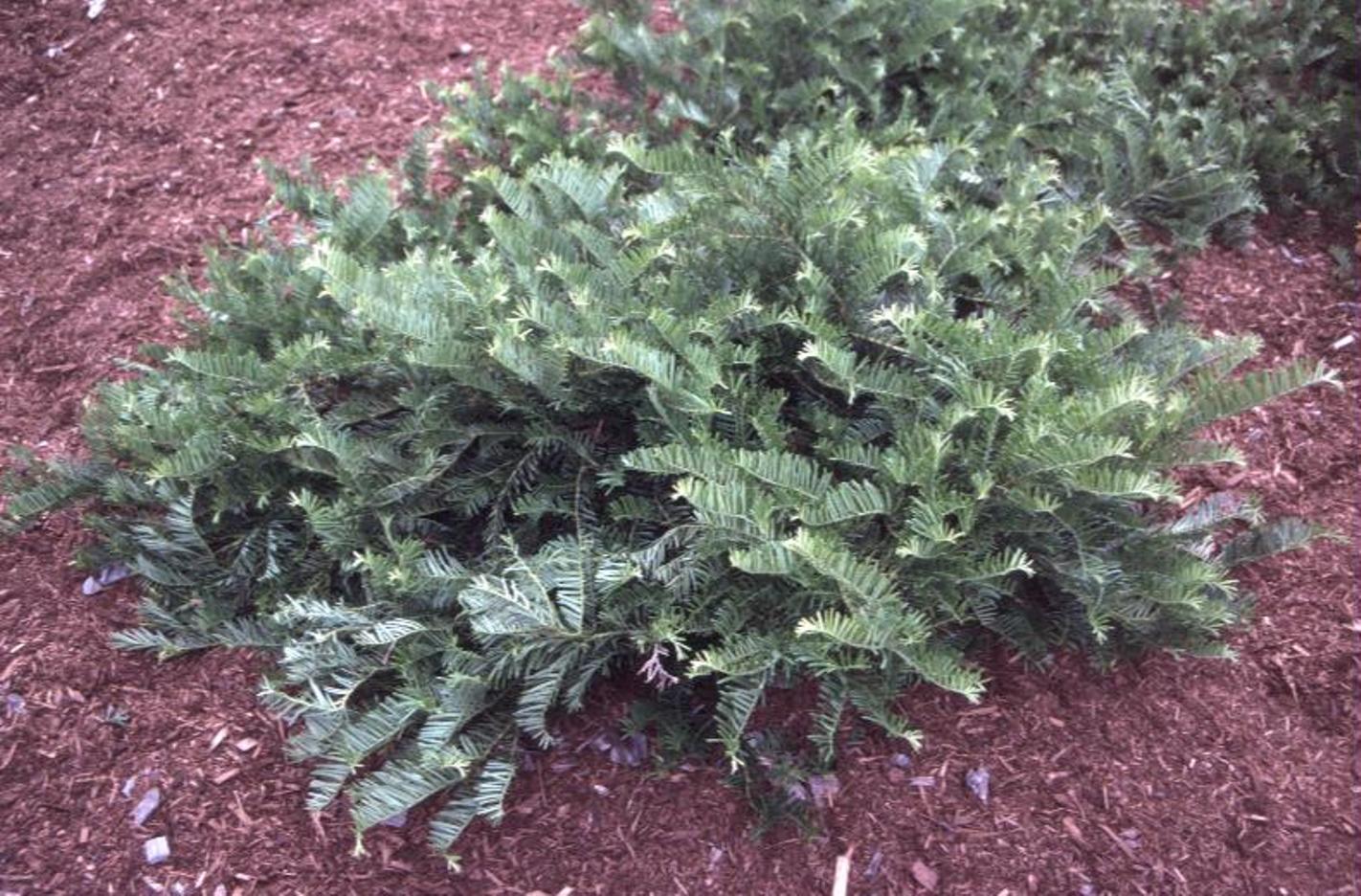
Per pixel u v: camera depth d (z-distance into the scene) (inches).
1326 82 144.5
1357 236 135.3
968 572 86.3
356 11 168.2
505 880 90.7
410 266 106.0
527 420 102.5
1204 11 153.0
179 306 123.6
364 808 86.5
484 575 89.2
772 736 95.1
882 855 90.7
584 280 100.3
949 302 102.7
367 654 97.3
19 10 165.9
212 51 162.6
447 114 149.0
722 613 90.5
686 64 139.9
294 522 105.6
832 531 87.3
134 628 105.9
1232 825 92.1
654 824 93.0
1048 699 99.1
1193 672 101.1
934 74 144.1
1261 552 100.5
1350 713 98.6
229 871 91.0
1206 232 134.7
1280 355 125.4
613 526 99.9
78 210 145.0
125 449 109.0
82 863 91.7
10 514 107.7
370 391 107.5
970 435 91.6
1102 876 89.5
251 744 98.3
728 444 94.9
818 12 138.4
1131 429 92.4
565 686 96.4
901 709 98.3
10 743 98.2
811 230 98.8
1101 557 91.8
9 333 132.3
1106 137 135.6
